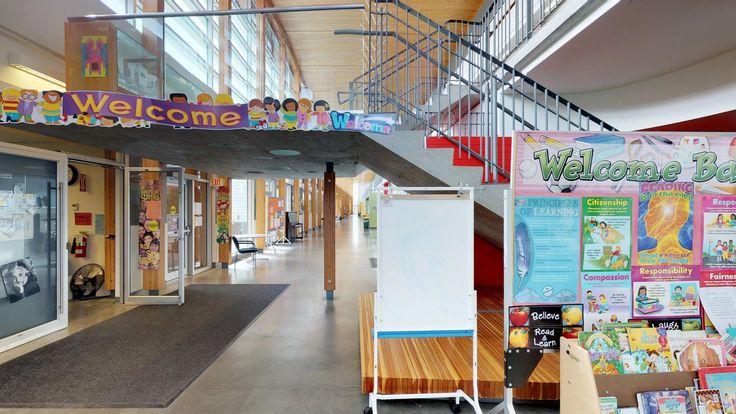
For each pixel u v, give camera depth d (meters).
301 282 6.55
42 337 3.71
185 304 5.04
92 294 5.41
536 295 1.83
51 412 2.32
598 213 1.83
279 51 10.60
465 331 2.22
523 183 1.82
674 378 1.69
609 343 1.70
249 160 5.21
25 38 3.86
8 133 4.52
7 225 3.50
